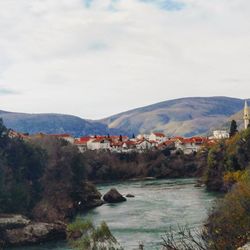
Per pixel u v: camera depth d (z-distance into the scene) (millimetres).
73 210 104188
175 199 118562
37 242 73375
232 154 134000
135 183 192250
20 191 91688
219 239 21797
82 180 124125
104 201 122250
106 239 36406
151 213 95000
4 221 75938
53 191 107125
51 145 127875
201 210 93438
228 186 123312
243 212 27562
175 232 66938
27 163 105688
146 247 60531
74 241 36594
